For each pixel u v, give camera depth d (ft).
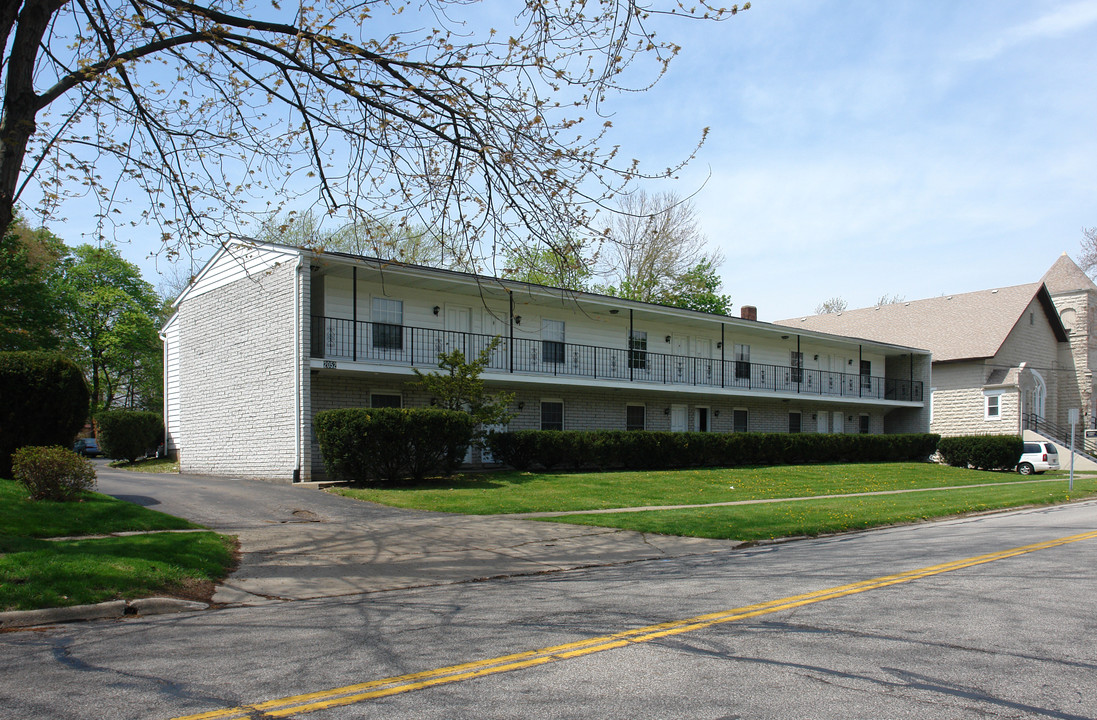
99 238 36.40
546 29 31.78
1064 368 153.79
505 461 76.13
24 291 112.98
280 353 68.08
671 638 18.78
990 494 71.61
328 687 14.94
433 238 35.96
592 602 23.99
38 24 29.94
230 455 75.41
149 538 33.06
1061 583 26.43
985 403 133.80
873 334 152.56
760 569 30.76
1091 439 139.54
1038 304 146.61
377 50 33.94
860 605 22.80
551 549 37.35
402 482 61.72
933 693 14.49
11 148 29.25
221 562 31.17
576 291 37.06
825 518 49.29
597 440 78.07
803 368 114.73
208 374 80.74
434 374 68.33
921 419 131.23
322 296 71.26
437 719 13.10
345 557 33.65
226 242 37.88
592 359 92.89
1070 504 67.82
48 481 39.22
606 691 14.60
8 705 14.01
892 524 50.70
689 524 44.88
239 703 14.02
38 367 46.01
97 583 24.70
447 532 40.86
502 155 33.22
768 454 95.86
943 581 26.96
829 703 13.91
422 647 18.21
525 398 86.58
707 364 107.24
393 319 75.66
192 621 22.20
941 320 146.30
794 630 19.57
